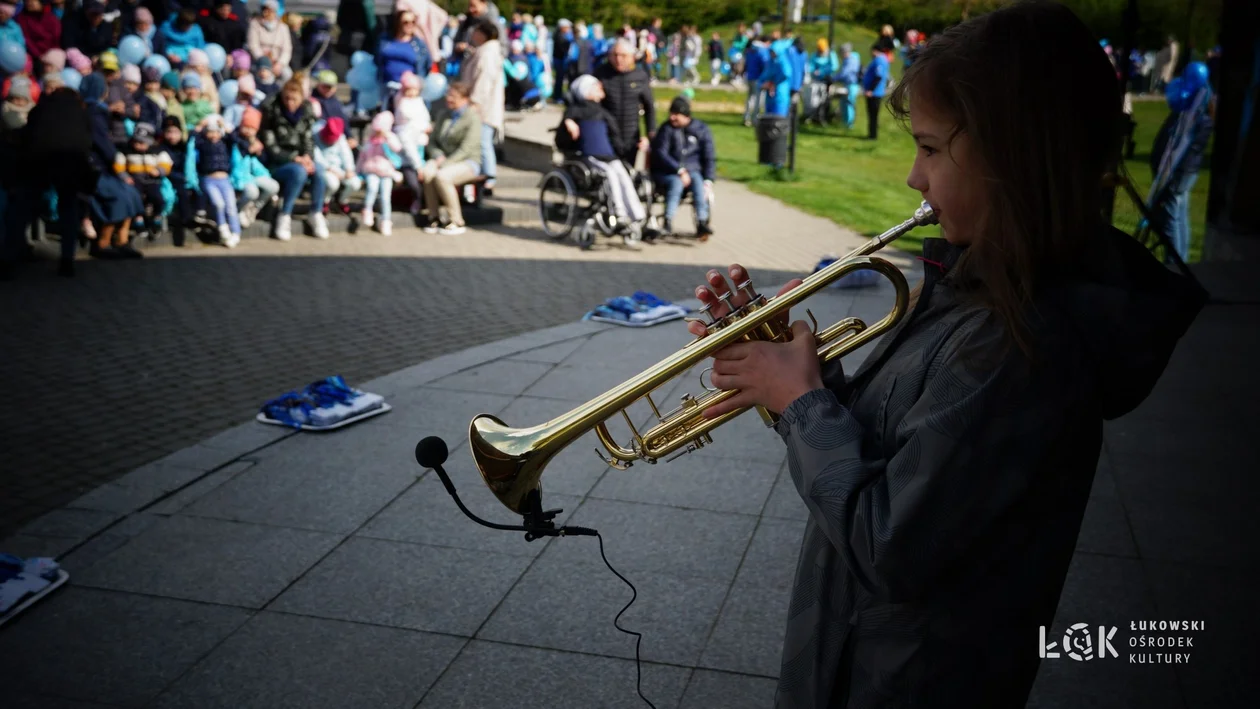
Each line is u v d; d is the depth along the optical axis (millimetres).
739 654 3367
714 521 4344
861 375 1597
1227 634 3398
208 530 4305
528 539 1870
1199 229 11781
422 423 5586
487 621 3590
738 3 38031
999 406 1326
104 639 3494
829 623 1586
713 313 1707
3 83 10211
